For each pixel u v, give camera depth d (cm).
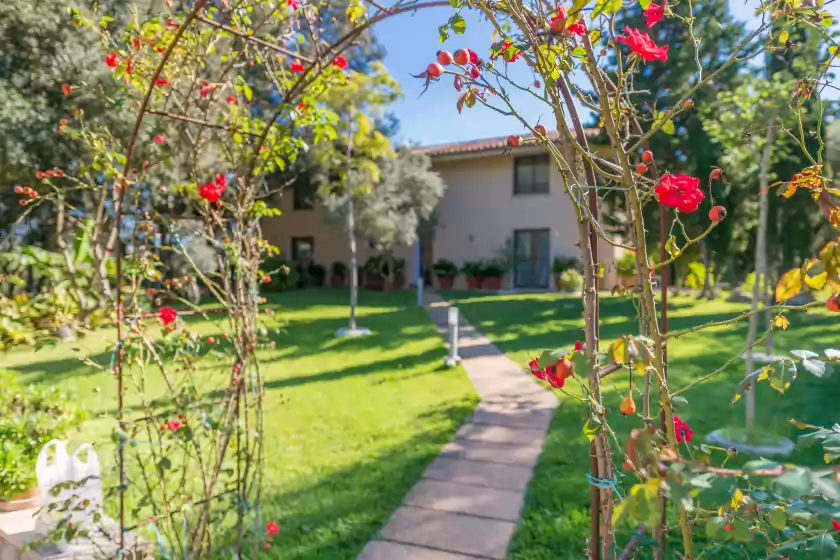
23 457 339
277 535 347
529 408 600
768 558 138
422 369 792
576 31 159
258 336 263
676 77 670
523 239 1886
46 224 1060
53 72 836
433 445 495
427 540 339
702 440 472
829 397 581
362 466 452
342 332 1073
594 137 824
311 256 2261
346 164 1095
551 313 1274
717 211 148
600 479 191
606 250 1384
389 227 1444
